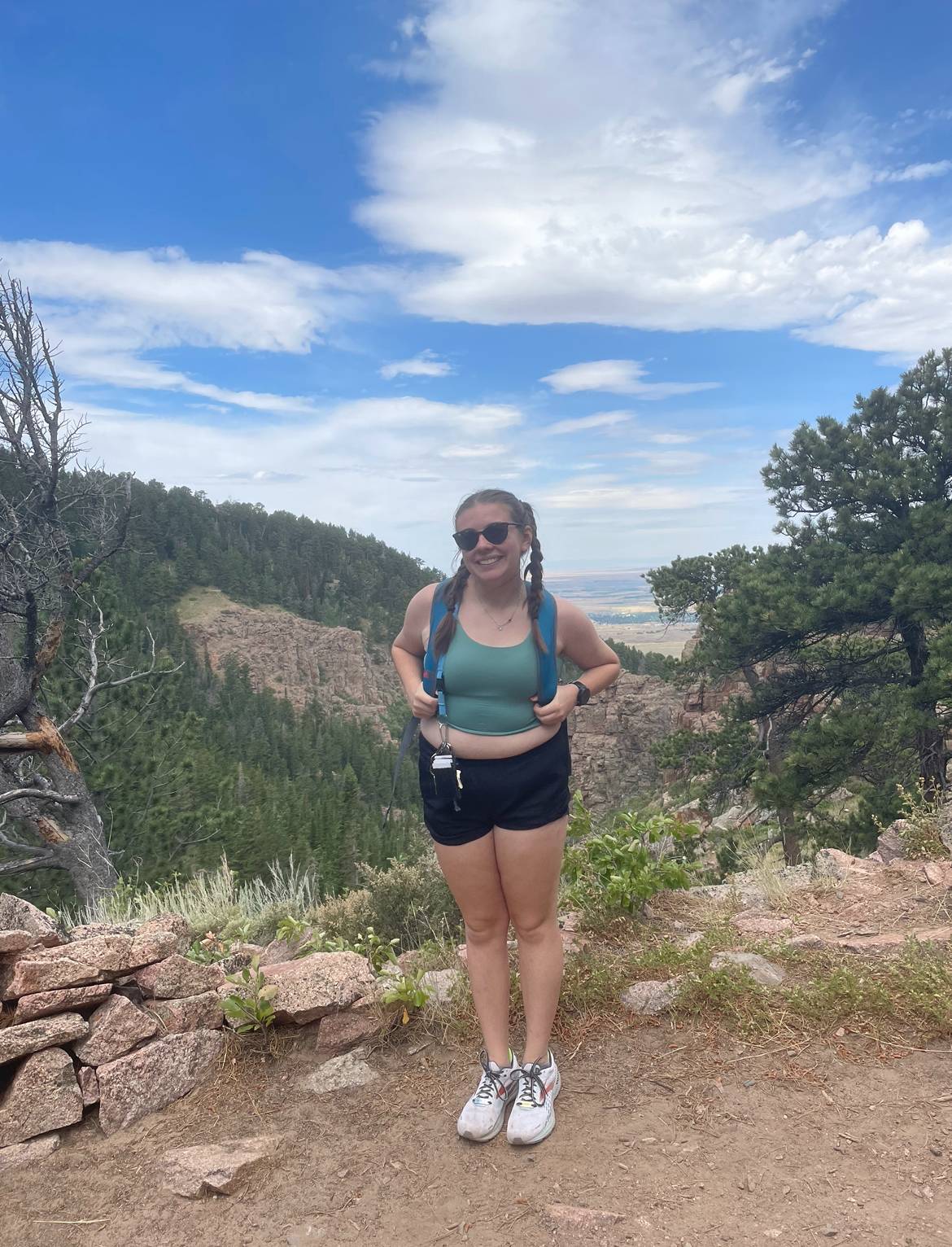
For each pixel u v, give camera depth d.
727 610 19.59
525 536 2.52
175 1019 3.12
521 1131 2.46
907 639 18.72
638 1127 2.51
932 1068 2.68
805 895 4.72
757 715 20.77
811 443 19.91
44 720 14.87
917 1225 1.99
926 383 19.25
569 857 4.52
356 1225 2.22
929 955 3.40
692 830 4.71
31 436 14.52
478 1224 2.16
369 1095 2.87
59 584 14.67
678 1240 2.02
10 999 2.83
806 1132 2.41
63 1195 2.44
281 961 4.67
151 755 18.16
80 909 9.26
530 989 2.72
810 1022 2.99
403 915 5.95
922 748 16.89
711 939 3.85
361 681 156.75
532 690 2.48
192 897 7.44
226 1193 2.38
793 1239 1.99
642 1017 3.19
